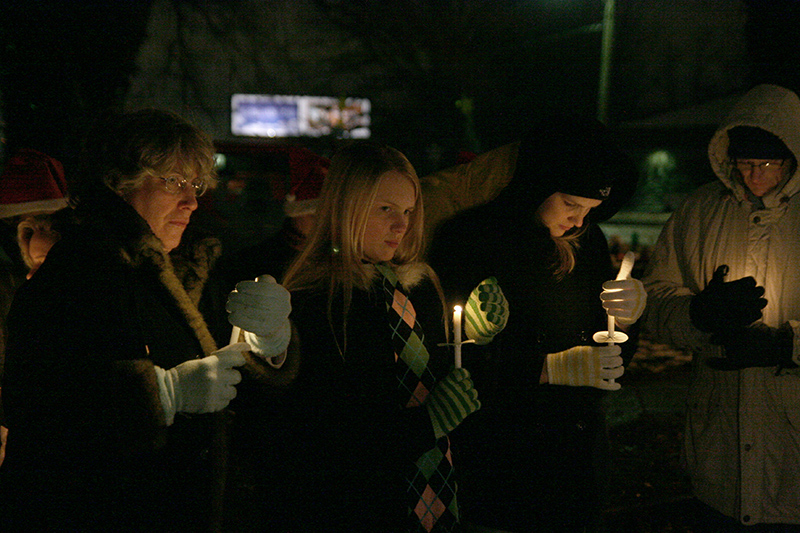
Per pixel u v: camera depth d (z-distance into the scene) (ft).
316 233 6.49
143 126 5.92
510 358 8.04
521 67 60.49
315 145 45.44
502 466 7.90
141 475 5.51
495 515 7.91
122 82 23.79
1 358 8.27
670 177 80.79
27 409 5.12
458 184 9.66
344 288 6.15
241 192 26.78
